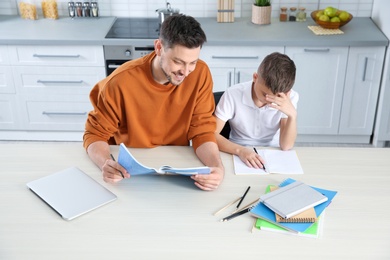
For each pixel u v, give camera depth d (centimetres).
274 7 385
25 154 197
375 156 198
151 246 145
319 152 200
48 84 351
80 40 331
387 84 338
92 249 144
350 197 169
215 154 191
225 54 338
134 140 203
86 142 196
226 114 223
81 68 344
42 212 161
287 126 201
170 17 170
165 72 176
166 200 167
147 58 191
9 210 162
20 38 332
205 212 161
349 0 380
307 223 151
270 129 227
